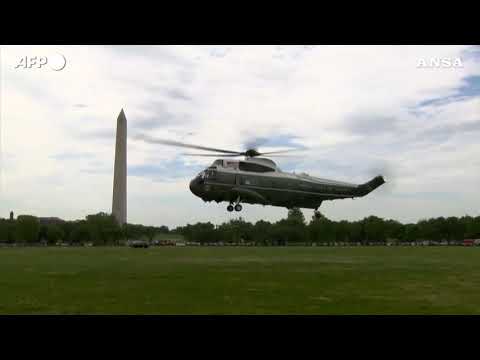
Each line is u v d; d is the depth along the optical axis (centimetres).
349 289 2795
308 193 4675
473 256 6925
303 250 9819
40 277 3481
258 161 4541
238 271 3997
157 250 9912
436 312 2088
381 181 4978
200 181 4397
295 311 2097
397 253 8088
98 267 4488
